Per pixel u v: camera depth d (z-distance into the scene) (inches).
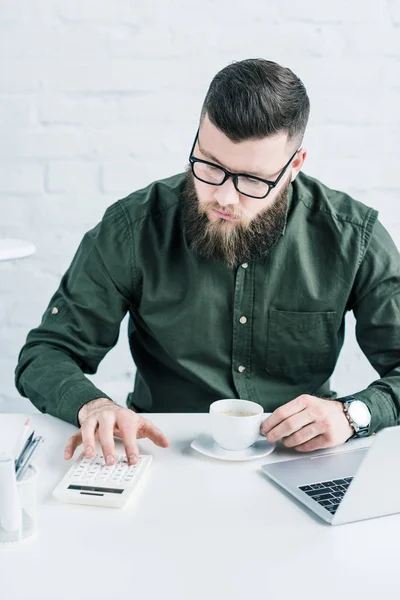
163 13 73.5
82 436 39.4
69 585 28.5
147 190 54.2
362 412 42.9
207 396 53.3
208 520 33.6
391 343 51.4
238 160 43.1
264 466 38.9
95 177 76.2
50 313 51.6
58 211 76.6
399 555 31.0
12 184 75.9
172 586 28.5
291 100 43.5
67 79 74.2
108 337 53.0
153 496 35.8
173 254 51.7
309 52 75.0
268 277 51.1
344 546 31.6
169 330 51.9
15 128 74.9
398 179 78.2
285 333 52.0
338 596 28.0
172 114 75.4
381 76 76.0
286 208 49.7
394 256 52.4
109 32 73.7
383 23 75.1
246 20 74.1
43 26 73.2
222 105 42.4
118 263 51.6
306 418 40.8
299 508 34.9
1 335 78.2
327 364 53.6
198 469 38.9
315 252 52.1
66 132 75.2
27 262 77.3
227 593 28.1
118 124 75.4
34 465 32.6
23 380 47.8
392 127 77.1
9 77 73.9
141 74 74.5
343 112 76.5
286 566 30.0
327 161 77.4
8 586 28.4
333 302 51.9
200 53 74.4
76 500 34.9
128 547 31.2
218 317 51.6
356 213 52.7
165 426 44.7
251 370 52.7
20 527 31.2
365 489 32.9
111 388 80.0
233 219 45.4
